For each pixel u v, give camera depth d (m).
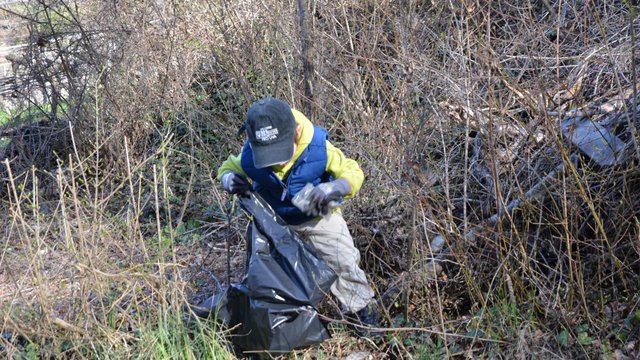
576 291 3.91
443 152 4.42
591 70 4.54
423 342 3.87
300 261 3.71
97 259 3.76
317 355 3.95
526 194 4.05
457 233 3.97
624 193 3.87
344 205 4.53
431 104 4.14
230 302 3.85
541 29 4.57
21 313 3.79
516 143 4.20
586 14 4.83
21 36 8.12
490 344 3.79
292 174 3.66
